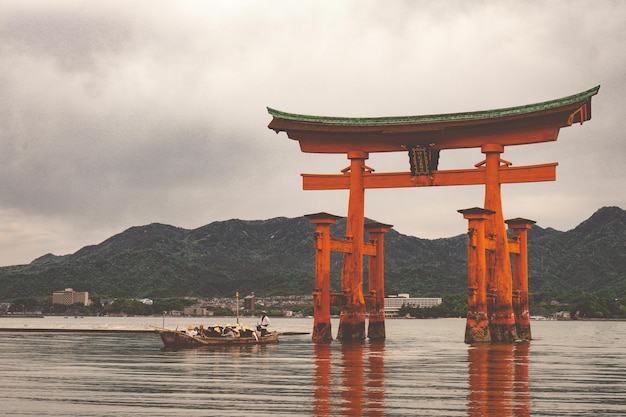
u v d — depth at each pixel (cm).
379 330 8050
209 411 3019
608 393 3566
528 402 3272
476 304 6919
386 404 3191
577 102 6662
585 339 9794
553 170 7006
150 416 2920
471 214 6831
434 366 4806
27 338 9431
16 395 3466
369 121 7306
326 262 7106
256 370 4538
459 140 7244
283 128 7469
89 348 7006
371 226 8100
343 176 7619
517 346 6769
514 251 8169
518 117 6919
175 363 5050
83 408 3092
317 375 4247
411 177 7412
